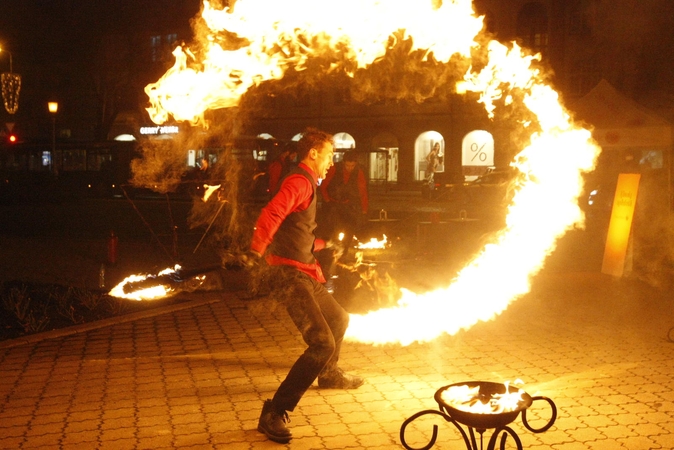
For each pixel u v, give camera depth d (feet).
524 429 14.53
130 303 27.07
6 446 13.82
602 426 14.71
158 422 15.11
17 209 87.86
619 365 19.04
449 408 10.68
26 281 32.04
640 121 40.93
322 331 14.32
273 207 14.20
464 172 133.49
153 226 62.64
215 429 14.70
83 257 41.19
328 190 34.17
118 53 143.13
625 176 32.73
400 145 139.74
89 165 115.96
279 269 14.85
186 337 22.26
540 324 23.85
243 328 23.38
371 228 52.34
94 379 18.12
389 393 16.92
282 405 14.07
